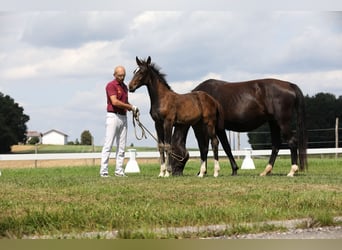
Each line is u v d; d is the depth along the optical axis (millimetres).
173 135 15500
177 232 7391
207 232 7383
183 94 15023
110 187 11562
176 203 9664
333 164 24719
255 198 10250
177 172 15656
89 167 24688
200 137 15414
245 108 15789
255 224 7801
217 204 9578
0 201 9648
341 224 8141
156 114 14578
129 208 8883
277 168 22641
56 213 8180
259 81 15922
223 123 15852
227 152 16203
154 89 14508
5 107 70938
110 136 14938
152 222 8023
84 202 9625
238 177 14484
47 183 12586
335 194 10672
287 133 15625
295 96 15711
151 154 24781
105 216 8211
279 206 9438
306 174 16625
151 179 13500
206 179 13516
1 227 7559
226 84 16188
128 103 15109
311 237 7289
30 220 7871
